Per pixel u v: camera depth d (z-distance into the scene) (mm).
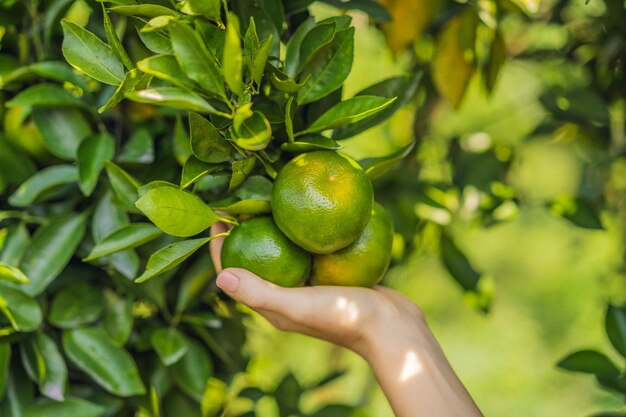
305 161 598
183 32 548
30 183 709
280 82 583
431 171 1036
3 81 701
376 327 650
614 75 941
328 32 609
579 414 2027
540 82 1251
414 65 993
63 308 725
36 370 708
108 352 715
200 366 753
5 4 712
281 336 1280
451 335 2393
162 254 579
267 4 644
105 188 733
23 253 715
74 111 723
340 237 592
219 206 619
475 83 1614
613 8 877
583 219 889
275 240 610
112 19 698
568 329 2342
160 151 755
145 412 752
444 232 945
